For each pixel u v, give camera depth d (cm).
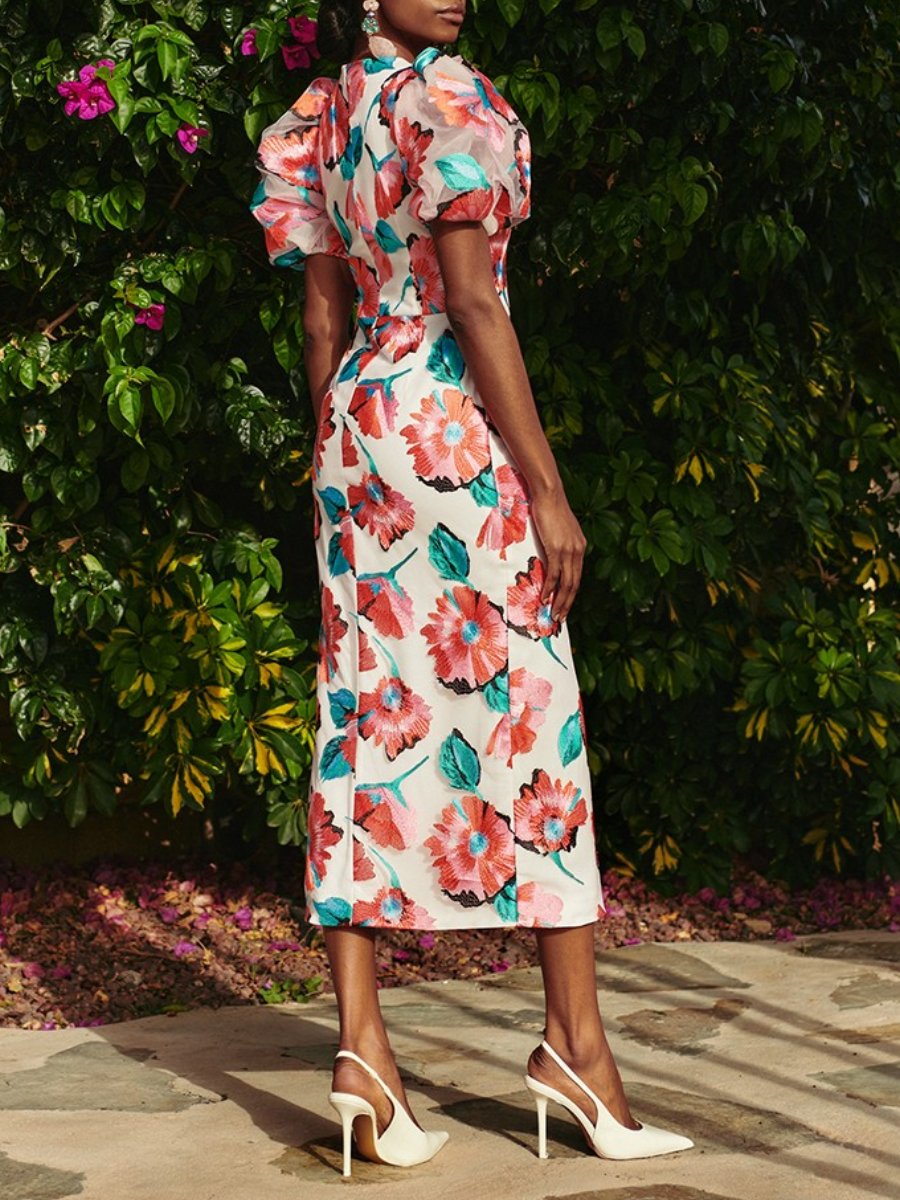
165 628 394
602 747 461
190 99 362
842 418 486
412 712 251
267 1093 290
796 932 443
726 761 470
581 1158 253
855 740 458
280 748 396
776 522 476
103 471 411
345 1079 248
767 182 424
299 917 432
